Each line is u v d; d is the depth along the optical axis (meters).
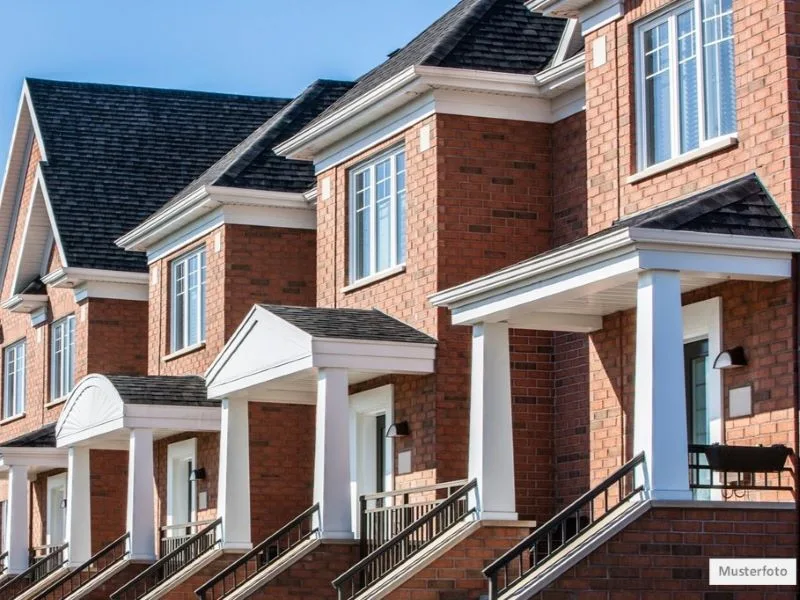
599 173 19.44
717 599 15.45
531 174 22.72
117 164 37.84
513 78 22.36
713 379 17.05
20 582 35.12
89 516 31.69
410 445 22.70
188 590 24.77
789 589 15.66
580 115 22.22
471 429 19.44
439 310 22.23
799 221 16.20
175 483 31.42
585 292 17.09
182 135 39.19
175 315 31.73
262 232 28.84
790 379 15.95
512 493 19.30
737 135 17.14
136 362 35.56
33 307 39.53
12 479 35.44
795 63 16.52
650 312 15.61
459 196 22.38
